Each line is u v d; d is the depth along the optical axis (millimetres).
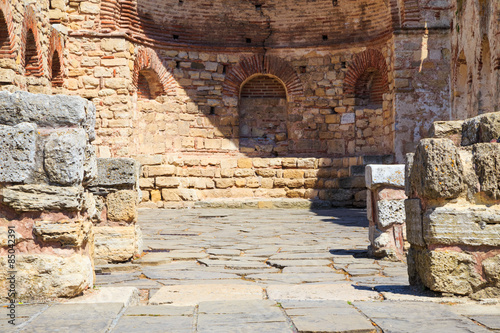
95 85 18094
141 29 18984
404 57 18156
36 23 15180
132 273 7090
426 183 4883
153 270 7270
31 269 4773
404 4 17969
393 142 18344
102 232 7684
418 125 18125
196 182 17922
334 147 20641
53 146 4820
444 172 4832
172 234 11195
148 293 5816
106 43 18078
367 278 6629
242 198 17953
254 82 21328
